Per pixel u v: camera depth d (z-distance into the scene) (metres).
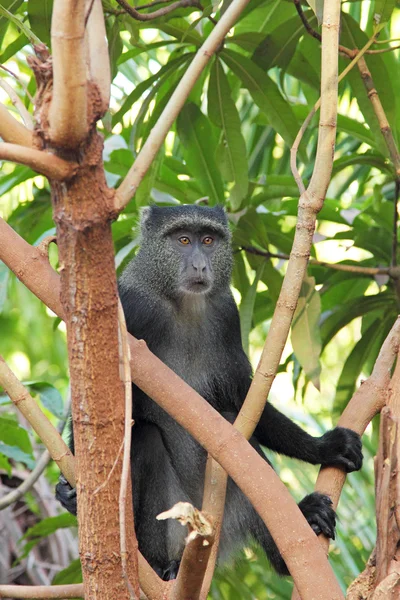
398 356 6.42
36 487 14.04
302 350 9.12
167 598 5.95
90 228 4.82
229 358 11.19
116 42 9.98
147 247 11.23
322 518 8.38
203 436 5.78
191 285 10.77
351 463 8.65
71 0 4.27
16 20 7.07
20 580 13.53
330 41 6.32
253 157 12.62
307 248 6.32
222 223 11.21
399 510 5.47
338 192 12.91
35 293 6.20
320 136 6.32
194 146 11.35
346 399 11.61
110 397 5.12
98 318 4.98
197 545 4.78
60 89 4.43
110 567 5.28
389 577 5.30
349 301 11.63
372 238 11.48
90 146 4.70
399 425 5.63
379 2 8.22
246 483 5.62
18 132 4.74
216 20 10.20
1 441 11.89
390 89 10.50
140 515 10.25
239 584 12.38
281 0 11.04
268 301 12.27
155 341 11.11
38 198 11.81
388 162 11.12
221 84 10.46
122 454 5.22
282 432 9.93
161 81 10.30
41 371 18.61
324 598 5.31
